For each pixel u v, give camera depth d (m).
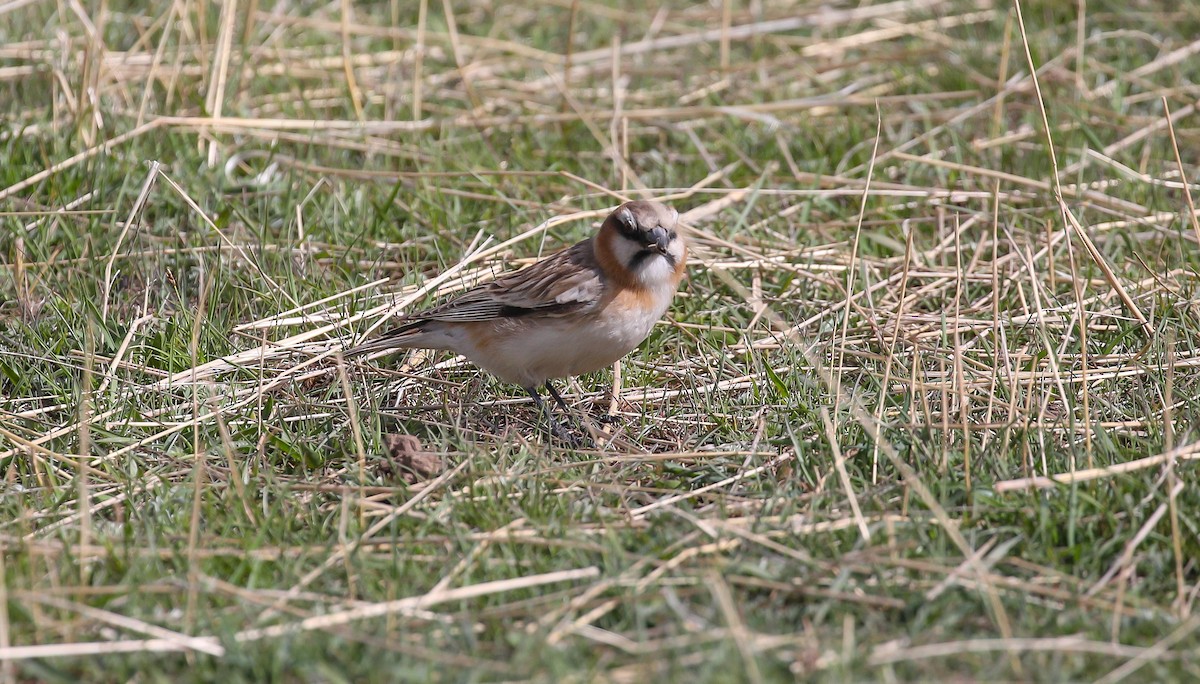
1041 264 13.01
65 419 10.48
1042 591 7.94
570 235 13.69
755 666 7.02
